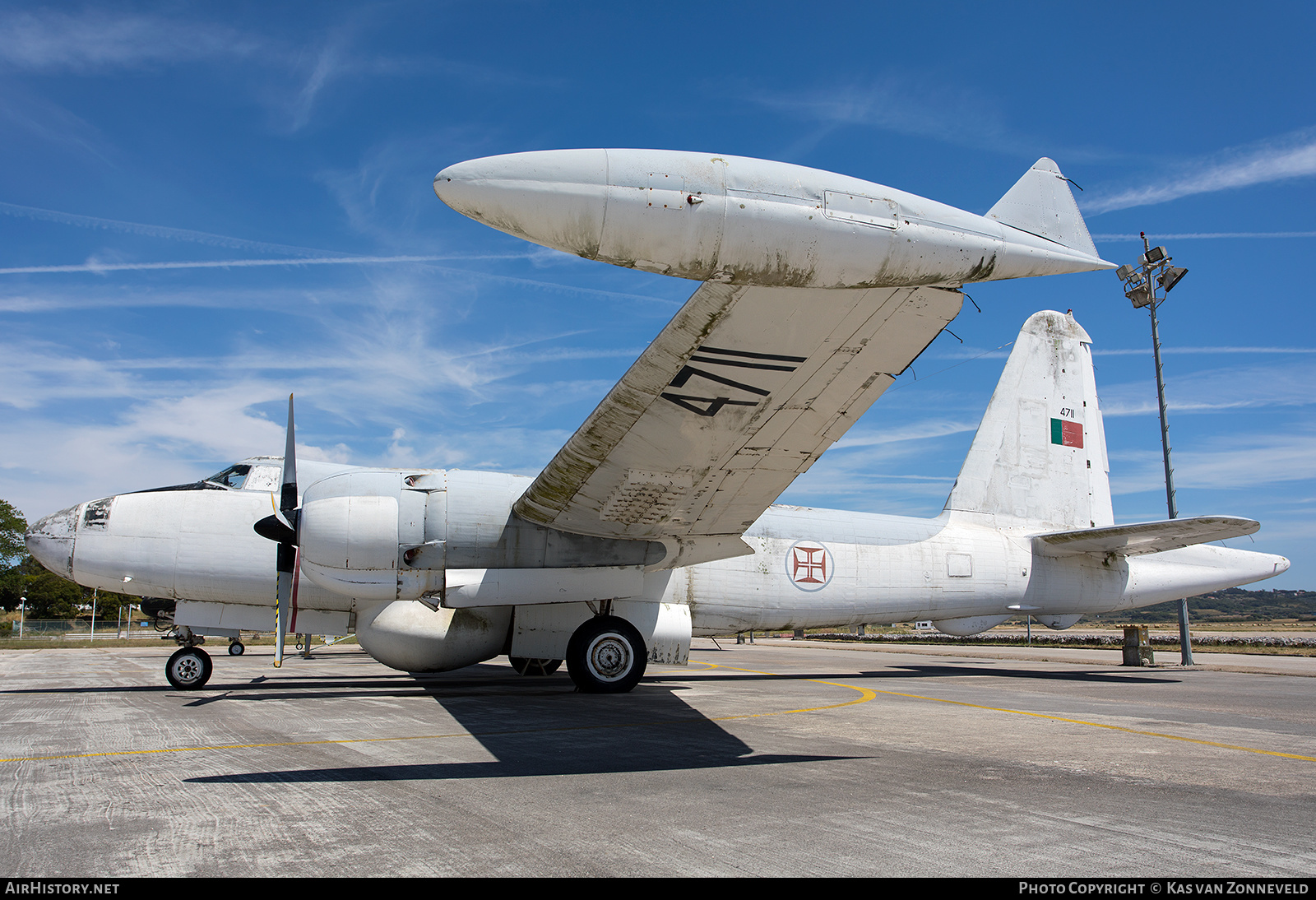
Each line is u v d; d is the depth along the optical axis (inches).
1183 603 666.8
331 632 399.2
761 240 162.6
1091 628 2839.6
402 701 333.1
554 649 384.5
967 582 481.4
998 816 150.1
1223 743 242.7
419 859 121.8
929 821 146.0
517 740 231.1
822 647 1224.2
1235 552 551.5
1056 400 548.1
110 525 385.4
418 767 191.9
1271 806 160.9
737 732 252.2
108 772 185.5
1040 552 502.9
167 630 426.3
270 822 142.2
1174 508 676.1
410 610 386.0
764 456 283.3
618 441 273.6
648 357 223.1
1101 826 144.0
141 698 351.3
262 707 313.4
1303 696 398.0
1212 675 551.5
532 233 154.4
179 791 166.1
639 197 154.3
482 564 335.9
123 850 125.6
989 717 299.9
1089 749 227.5
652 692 377.7
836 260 168.4
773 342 215.6
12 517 2185.0
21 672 544.7
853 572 457.7
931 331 210.7
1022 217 194.5
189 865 118.1
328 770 187.6
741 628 442.0
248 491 398.9
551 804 156.5
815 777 184.2
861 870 118.0
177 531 385.1
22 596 2210.9
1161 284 700.0
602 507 324.8
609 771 189.0
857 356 222.2
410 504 333.1
